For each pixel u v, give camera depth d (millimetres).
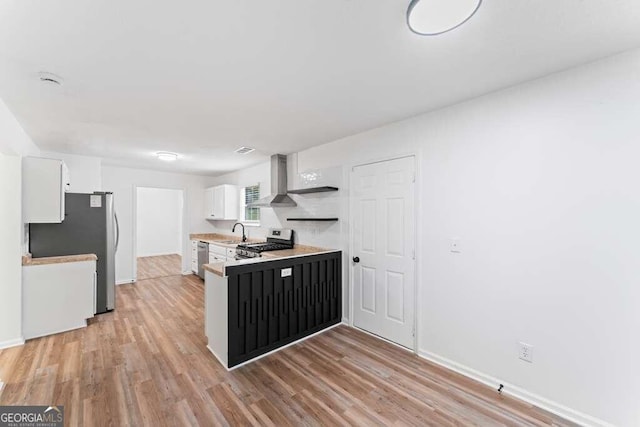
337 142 3516
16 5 1234
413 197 2715
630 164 1629
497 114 2148
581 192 1789
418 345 2658
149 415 1817
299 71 1861
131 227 5488
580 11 1290
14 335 2775
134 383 2164
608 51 1630
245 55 1671
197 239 6039
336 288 3432
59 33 1445
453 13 1258
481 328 2242
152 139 3486
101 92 2156
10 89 2084
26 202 2910
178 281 5586
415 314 2693
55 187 3047
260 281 2660
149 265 7305
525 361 2018
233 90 2141
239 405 1933
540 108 1944
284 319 2861
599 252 1728
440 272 2504
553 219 1896
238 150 4062
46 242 3402
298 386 2160
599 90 1721
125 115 2648
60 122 2822
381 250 3018
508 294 2102
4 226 2770
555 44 1558
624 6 1255
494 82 2012
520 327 2043
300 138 3455
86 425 1724
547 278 1925
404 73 1885
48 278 3047
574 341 1815
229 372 2350
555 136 1885
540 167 1947
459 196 2371
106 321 3457
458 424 1777
